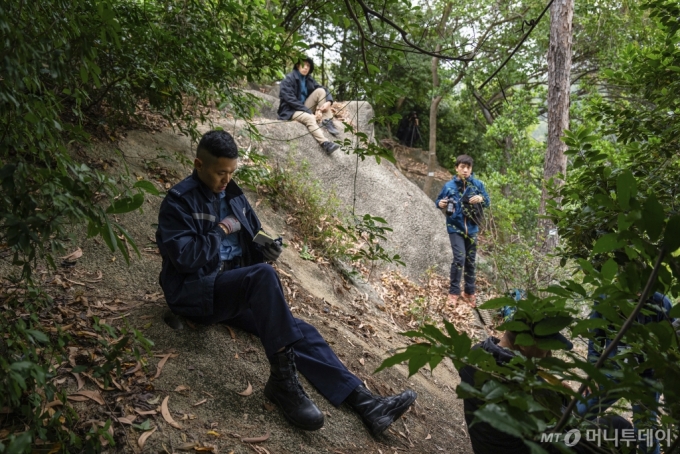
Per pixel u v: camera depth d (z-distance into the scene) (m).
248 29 4.49
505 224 7.06
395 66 12.82
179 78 4.61
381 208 7.87
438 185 13.81
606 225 3.14
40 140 2.12
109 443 2.38
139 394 2.76
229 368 3.15
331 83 10.84
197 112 6.55
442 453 3.45
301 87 7.92
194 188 3.15
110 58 4.38
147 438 2.53
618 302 1.71
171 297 3.09
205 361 3.13
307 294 4.86
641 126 3.97
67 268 3.55
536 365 1.66
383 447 3.19
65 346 2.87
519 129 12.74
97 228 1.90
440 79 13.41
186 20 4.42
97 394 2.66
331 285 5.53
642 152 3.79
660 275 1.61
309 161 7.47
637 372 1.67
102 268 3.68
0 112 1.96
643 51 4.22
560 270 5.98
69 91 2.55
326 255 5.98
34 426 2.26
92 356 2.84
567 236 3.44
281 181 6.42
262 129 7.27
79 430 2.45
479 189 6.98
